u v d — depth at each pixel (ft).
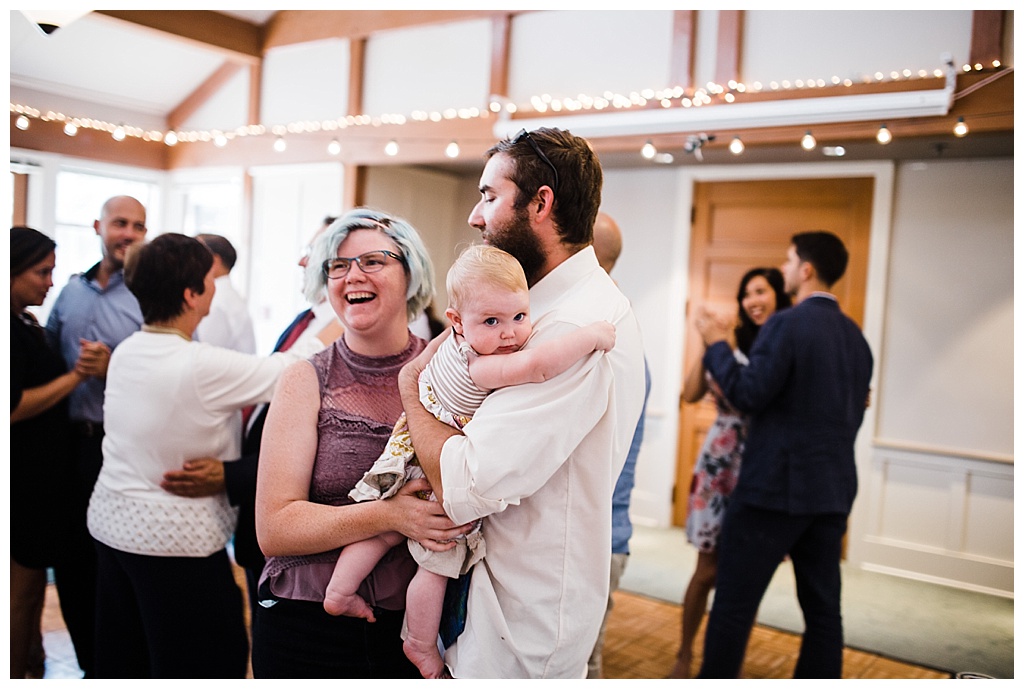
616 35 14.53
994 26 11.51
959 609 13.37
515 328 4.39
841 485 9.07
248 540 7.23
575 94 14.96
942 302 14.74
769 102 12.80
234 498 6.88
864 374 9.42
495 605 4.56
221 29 18.02
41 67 16.89
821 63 12.73
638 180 17.56
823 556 9.18
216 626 6.98
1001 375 14.28
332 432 5.17
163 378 6.72
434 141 16.38
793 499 8.92
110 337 9.22
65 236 17.56
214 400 6.86
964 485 14.44
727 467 10.30
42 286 8.20
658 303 17.39
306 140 18.21
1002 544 14.20
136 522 6.77
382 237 5.40
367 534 4.75
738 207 16.65
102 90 18.48
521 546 4.52
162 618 6.86
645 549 15.92
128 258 6.90
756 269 11.87
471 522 4.58
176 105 20.06
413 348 5.55
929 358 14.85
